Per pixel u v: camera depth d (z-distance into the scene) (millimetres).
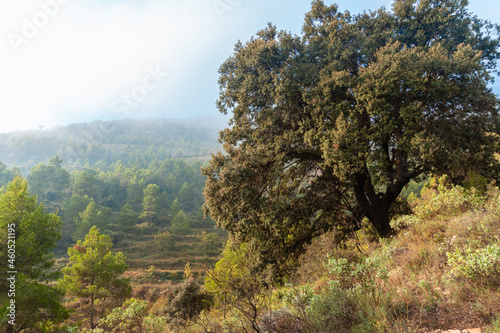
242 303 4227
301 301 4027
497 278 3348
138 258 72625
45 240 17688
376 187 17625
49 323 17109
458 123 11836
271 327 3889
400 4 15711
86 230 78062
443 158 11086
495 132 12430
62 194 114750
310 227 16750
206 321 5012
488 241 4336
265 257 14289
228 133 16047
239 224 13609
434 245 5078
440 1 15539
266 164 14812
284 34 15211
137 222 102750
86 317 27375
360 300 3779
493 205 5824
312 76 13680
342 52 13852
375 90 11312
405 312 3465
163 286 54719
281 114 14586
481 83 11602
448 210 7324
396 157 15859
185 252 77062
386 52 12867
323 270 6844
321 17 16312
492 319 2773
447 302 3395
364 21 15945
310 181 17141
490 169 13344
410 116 11078
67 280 26109
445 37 15945
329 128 12820
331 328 3479
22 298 14562
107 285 27719
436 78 11367
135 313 8891
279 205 13898
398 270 4812
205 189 14000
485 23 16344
